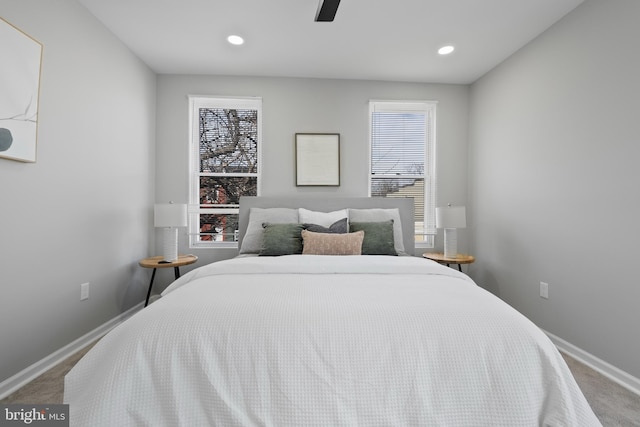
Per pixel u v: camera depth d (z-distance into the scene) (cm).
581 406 98
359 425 93
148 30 248
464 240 351
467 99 352
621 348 184
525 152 265
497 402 97
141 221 299
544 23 235
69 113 207
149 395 97
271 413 94
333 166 338
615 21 187
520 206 271
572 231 218
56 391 168
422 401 96
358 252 242
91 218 229
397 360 100
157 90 326
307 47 274
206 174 340
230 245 341
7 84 162
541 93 248
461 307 117
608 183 192
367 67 311
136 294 292
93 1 213
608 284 192
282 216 298
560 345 227
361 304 120
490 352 102
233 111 342
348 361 100
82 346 220
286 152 337
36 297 184
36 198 183
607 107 193
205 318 109
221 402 94
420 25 240
